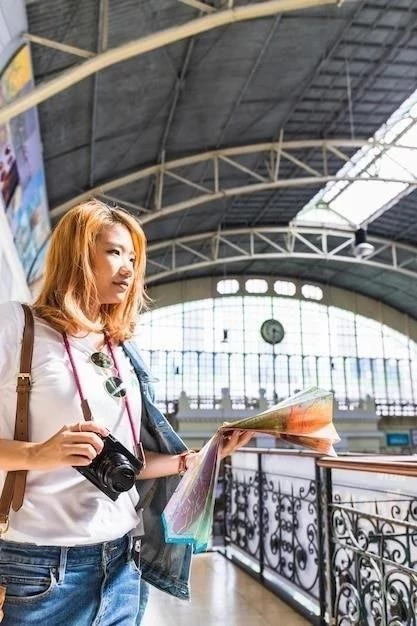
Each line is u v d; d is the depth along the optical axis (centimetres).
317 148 1308
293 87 1025
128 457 92
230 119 1059
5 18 481
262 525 368
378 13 866
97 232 108
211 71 858
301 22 816
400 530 248
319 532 262
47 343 98
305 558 304
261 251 2112
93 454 86
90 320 106
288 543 330
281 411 116
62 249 106
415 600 188
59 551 92
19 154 631
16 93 598
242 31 780
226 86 926
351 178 1245
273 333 2334
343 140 1236
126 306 115
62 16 579
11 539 90
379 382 2386
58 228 109
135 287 116
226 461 477
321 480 264
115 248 108
